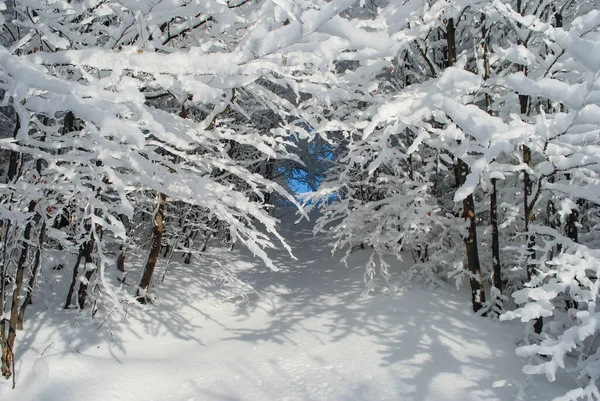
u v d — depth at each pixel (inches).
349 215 272.4
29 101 68.9
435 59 292.0
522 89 85.0
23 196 133.8
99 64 79.2
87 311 209.3
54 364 153.8
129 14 105.3
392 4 109.7
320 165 597.6
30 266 188.4
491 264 247.1
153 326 223.6
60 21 115.6
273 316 262.2
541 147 119.2
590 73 77.2
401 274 287.9
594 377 114.8
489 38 236.2
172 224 337.1
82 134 103.5
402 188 280.4
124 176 124.6
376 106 155.8
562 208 157.1
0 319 148.6
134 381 159.2
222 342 213.2
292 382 159.2
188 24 126.7
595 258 122.9
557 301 183.6
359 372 160.9
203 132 148.4
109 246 310.2
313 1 88.2
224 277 293.0
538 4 193.8
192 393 154.2
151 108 124.8
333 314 243.0
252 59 76.3
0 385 144.2
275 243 550.9
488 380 142.7
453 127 121.8
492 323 197.5
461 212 253.8
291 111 149.5
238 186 400.8
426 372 153.5
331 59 73.9
